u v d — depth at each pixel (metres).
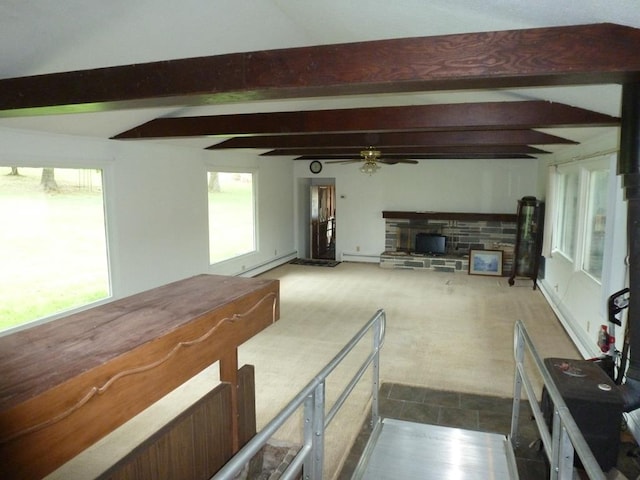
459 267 8.27
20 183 3.83
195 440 2.13
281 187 8.88
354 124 3.71
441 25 1.95
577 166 5.04
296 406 1.46
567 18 1.58
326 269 8.63
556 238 6.44
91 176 4.49
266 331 5.10
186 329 1.74
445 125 3.48
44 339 1.56
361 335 2.36
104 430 1.39
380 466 2.51
